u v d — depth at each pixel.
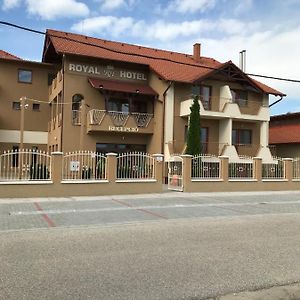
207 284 5.59
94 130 26.28
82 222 10.66
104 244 7.98
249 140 30.98
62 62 27.64
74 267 6.30
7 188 15.41
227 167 20.56
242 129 30.64
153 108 28.88
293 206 15.05
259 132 31.09
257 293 5.28
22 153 15.98
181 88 28.09
